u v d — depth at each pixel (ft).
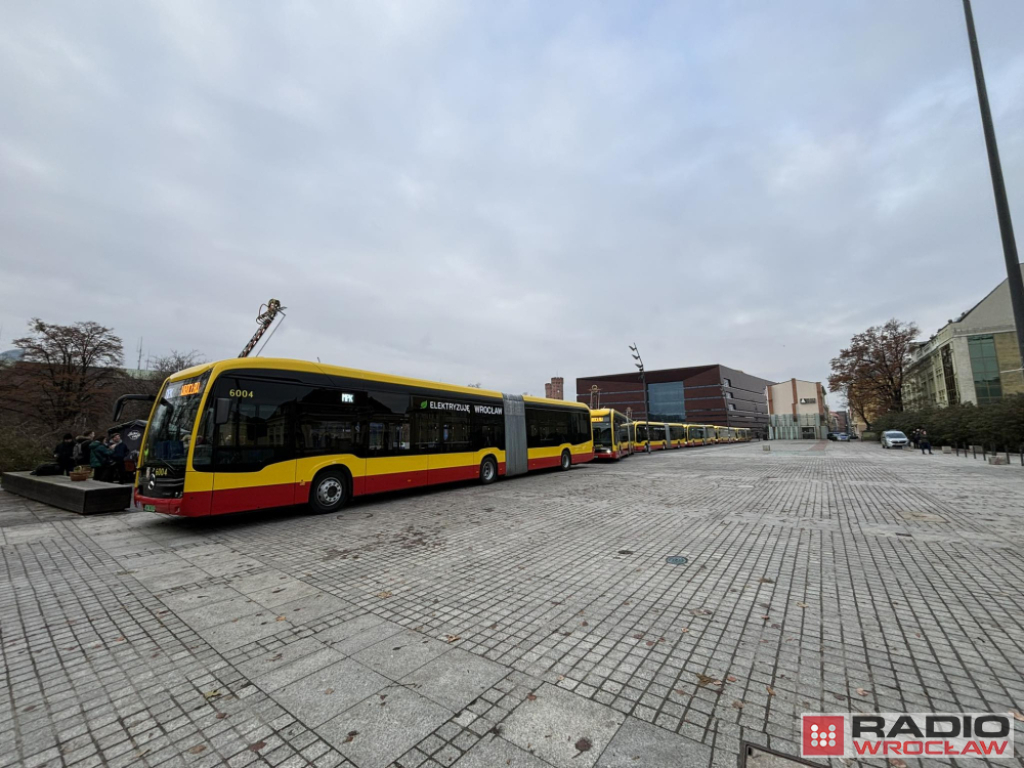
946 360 158.71
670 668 10.30
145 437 27.53
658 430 132.26
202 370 26.48
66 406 105.29
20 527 27.20
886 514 27.99
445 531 24.84
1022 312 28.63
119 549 21.98
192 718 8.77
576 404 62.80
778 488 40.78
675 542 21.75
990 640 11.52
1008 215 29.40
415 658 10.94
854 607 13.70
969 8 31.53
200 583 16.84
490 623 12.92
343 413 31.94
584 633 12.18
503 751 7.59
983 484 41.39
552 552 20.29
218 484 25.08
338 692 9.53
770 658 10.71
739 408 339.16
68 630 12.91
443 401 40.42
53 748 7.99
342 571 18.03
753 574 16.89
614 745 7.70
